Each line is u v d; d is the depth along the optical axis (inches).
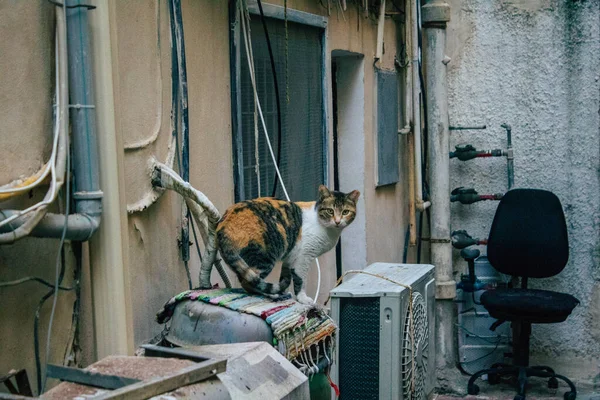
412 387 141.3
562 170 241.9
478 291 245.1
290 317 104.3
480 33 244.2
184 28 120.9
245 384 86.5
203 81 127.9
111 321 94.3
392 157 233.0
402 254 246.7
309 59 177.9
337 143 211.9
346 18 196.1
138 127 107.7
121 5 103.0
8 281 83.1
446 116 233.0
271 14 151.9
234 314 102.2
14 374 78.3
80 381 70.3
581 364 245.0
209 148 130.2
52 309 86.4
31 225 78.7
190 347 97.4
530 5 239.8
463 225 249.3
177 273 121.5
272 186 160.7
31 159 85.5
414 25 228.1
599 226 240.1
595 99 237.5
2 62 80.6
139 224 109.0
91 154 90.3
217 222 112.7
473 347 244.5
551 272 225.8
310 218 123.5
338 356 138.7
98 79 91.4
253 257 110.0
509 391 225.6
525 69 242.1
